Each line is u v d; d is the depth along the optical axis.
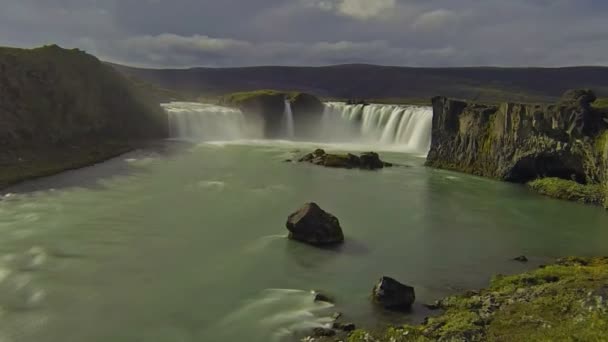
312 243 35.06
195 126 101.56
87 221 39.19
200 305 25.05
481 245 36.28
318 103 118.25
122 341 21.47
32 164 59.41
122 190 50.38
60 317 23.42
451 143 71.69
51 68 80.38
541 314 21.19
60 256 31.39
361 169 68.19
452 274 30.20
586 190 51.41
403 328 21.58
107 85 91.31
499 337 19.39
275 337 21.81
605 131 52.19
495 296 24.83
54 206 43.19
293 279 28.73
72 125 77.25
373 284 28.23
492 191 55.50
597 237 38.72
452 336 19.75
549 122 57.34
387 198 51.12
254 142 100.06
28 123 69.38
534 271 29.11
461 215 44.91
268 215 42.69
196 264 30.75
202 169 64.12
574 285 24.17
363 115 107.50
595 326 18.53
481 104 71.75
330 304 25.31
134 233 36.62
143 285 27.39
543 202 50.47
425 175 65.06
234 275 29.14
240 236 36.59
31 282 27.23
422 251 34.59
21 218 39.34
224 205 45.75
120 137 87.56
